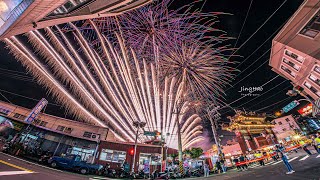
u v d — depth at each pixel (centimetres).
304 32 2216
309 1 2006
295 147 3009
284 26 2417
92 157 2362
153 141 2969
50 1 639
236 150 3875
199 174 1942
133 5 1345
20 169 984
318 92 2539
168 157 2639
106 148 2453
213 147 4050
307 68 2406
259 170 1377
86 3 903
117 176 1770
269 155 2822
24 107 2675
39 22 828
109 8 1133
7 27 695
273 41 2677
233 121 4278
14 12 625
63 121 2644
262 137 4016
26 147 1833
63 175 1181
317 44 2072
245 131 4069
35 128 2403
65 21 1016
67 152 2330
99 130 2653
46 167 1470
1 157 1306
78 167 1639
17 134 2236
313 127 4322
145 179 1775
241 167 1722
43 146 2305
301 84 2798
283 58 2820
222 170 2067
